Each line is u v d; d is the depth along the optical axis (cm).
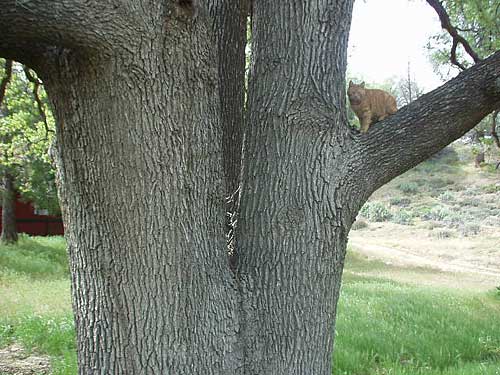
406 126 308
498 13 894
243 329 293
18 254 1714
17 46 248
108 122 257
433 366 641
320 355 301
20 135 1524
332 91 303
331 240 301
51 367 618
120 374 271
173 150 265
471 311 995
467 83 309
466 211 3612
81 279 281
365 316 873
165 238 267
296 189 297
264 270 297
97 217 269
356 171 302
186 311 272
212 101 284
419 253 2686
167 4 249
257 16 318
